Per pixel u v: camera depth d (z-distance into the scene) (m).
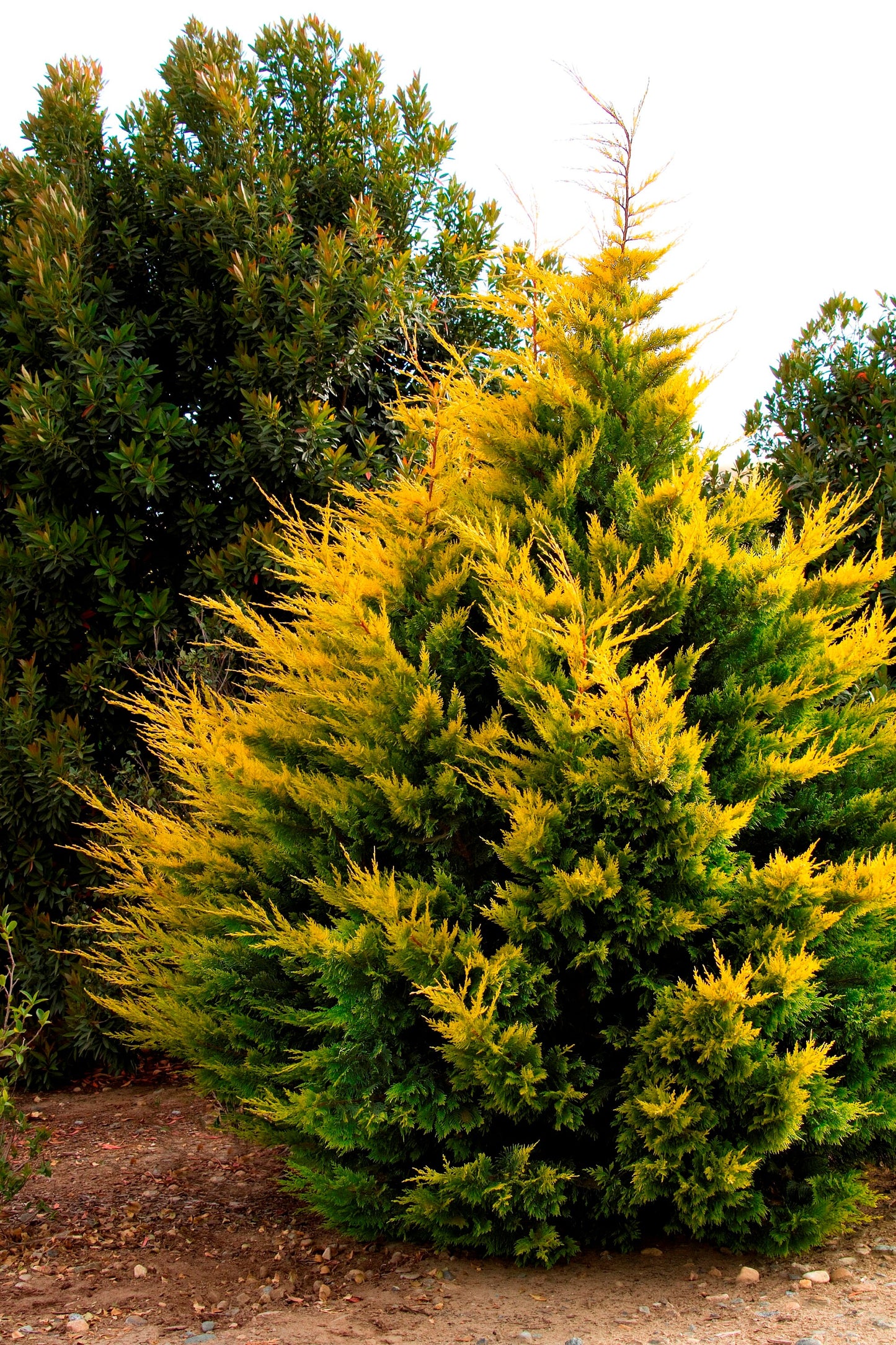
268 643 4.51
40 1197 4.54
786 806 3.96
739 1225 3.44
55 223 7.01
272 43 8.00
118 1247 3.99
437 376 5.16
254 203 7.25
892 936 3.71
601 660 3.38
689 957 3.58
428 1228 3.56
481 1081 3.36
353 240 7.50
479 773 3.79
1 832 6.70
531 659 3.68
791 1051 3.56
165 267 7.64
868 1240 3.74
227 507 7.55
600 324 4.38
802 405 7.51
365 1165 3.74
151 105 7.61
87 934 6.71
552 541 3.81
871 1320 2.99
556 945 3.51
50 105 7.54
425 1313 3.31
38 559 6.79
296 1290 3.57
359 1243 3.97
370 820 3.85
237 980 4.08
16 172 7.39
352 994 3.52
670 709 3.40
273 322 7.29
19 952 6.62
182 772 4.65
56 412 6.69
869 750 4.17
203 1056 4.12
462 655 4.11
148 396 7.48
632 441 4.30
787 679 3.92
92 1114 6.12
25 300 6.86
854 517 6.90
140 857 4.79
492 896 3.75
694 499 4.05
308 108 8.01
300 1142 3.87
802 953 3.19
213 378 7.48
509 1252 3.63
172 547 7.64
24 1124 4.10
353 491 4.66
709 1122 3.28
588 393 4.39
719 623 3.97
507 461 4.36
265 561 6.91
